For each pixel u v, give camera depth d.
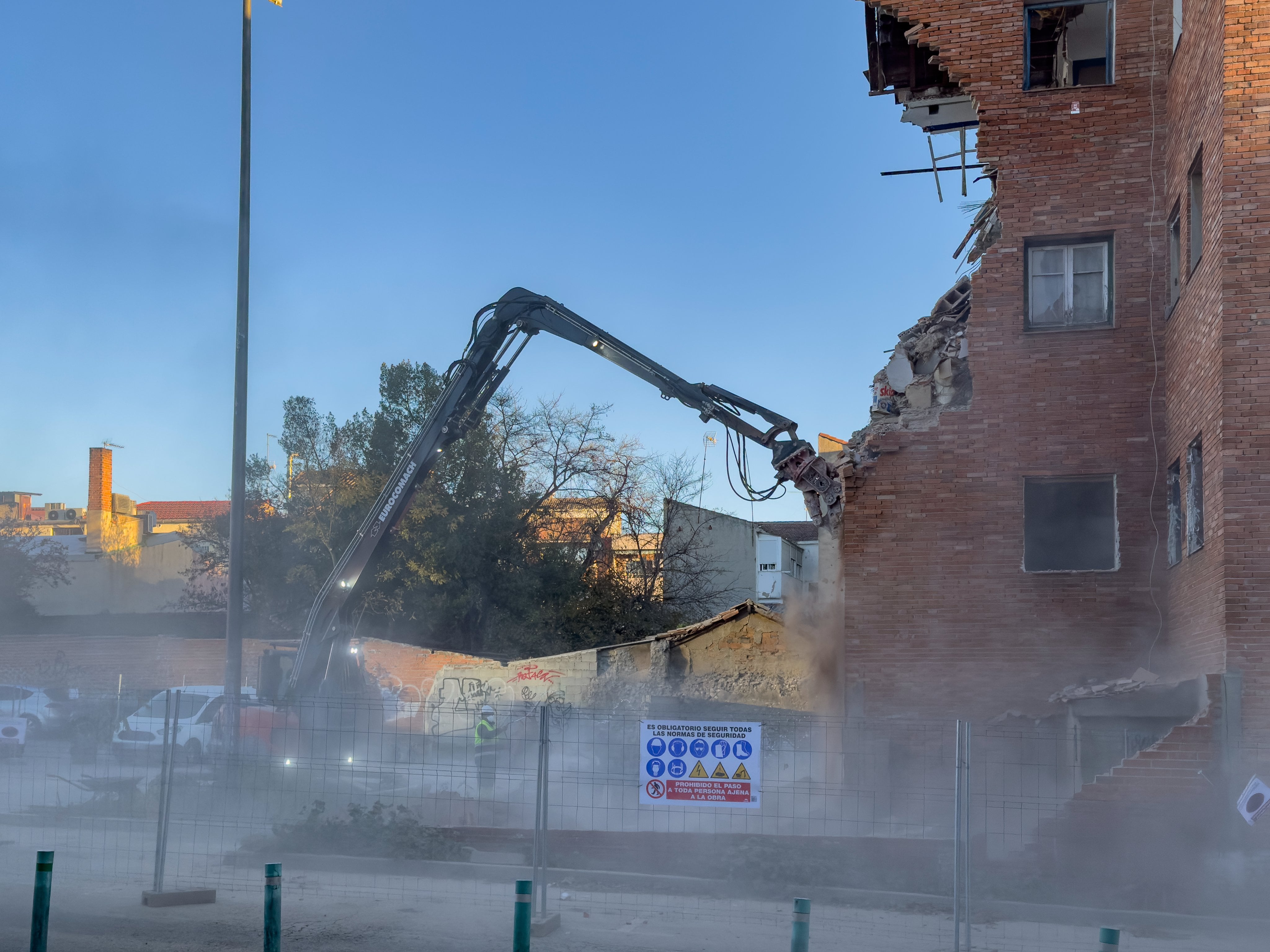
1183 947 8.96
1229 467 12.09
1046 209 16.05
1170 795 11.94
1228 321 12.23
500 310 20.50
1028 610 15.77
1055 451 15.88
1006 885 10.59
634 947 8.32
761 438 19.33
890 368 18.06
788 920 9.48
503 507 38.06
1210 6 13.09
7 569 49.31
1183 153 14.62
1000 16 16.28
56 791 16.06
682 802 9.37
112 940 8.05
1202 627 13.31
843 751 15.46
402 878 11.02
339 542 37.47
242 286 18.11
